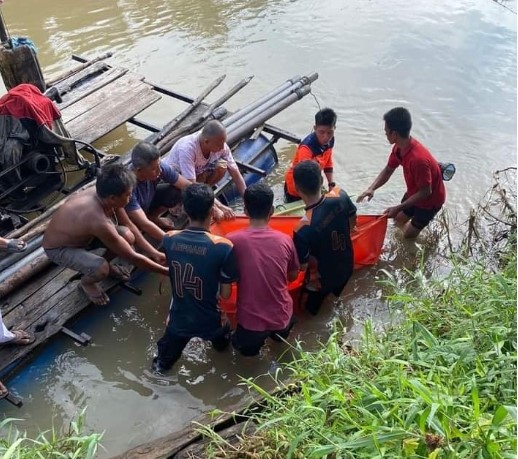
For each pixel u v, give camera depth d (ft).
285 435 10.13
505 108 23.97
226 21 31.40
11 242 15.05
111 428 13.47
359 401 9.95
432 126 23.22
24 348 14.57
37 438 12.27
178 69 27.53
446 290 13.89
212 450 10.52
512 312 11.85
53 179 19.48
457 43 28.35
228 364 14.80
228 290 13.50
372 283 17.06
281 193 21.16
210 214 13.21
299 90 23.41
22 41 20.04
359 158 22.00
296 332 15.62
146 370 14.80
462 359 10.52
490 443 8.19
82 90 23.17
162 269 15.21
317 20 31.14
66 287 16.08
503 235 17.99
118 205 14.20
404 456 8.66
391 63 27.22
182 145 17.13
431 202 17.44
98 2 33.42
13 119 17.37
